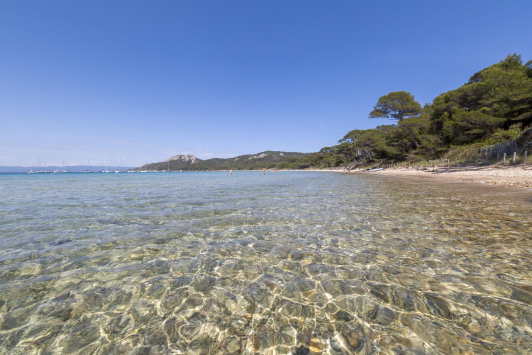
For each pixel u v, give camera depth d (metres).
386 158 63.94
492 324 2.74
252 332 2.74
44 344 2.59
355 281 3.81
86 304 3.30
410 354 2.36
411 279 3.82
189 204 11.42
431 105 55.41
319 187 20.50
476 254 4.74
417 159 51.09
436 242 5.49
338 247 5.34
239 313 3.08
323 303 3.25
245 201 12.29
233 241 5.88
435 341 2.52
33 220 8.24
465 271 4.04
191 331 2.77
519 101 28.55
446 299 3.24
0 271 4.30
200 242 5.84
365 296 3.38
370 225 7.13
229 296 3.46
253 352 2.46
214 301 3.35
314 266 4.39
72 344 2.59
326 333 2.70
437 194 13.38
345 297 3.38
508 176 19.84
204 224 7.56
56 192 17.86
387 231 6.46
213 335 2.70
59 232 6.75
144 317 3.03
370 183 23.66
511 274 3.88
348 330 2.73
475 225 6.77
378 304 3.19
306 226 7.19
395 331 2.69
